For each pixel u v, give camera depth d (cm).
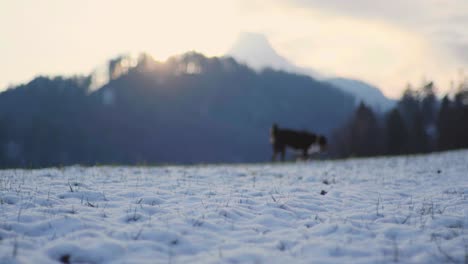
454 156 1620
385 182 940
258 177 1006
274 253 417
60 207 553
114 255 396
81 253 393
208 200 652
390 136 5528
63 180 808
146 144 12619
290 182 923
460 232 506
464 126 5291
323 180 962
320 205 655
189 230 479
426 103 7150
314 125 19862
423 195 760
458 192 771
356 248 435
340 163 1511
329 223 528
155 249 420
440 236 493
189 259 395
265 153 13162
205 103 19175
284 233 493
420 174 1080
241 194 718
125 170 1056
